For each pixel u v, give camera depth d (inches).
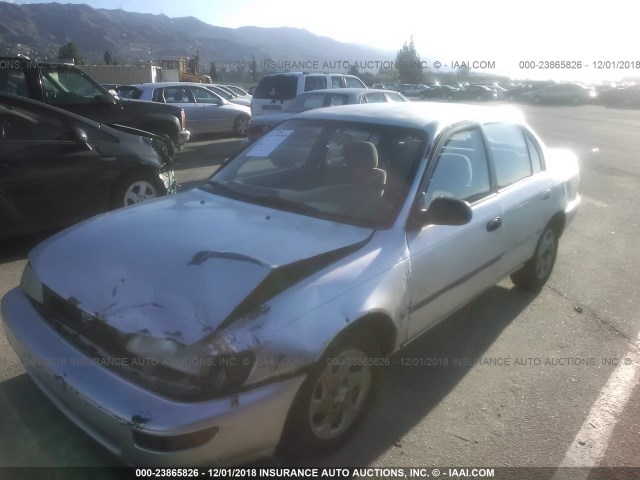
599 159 528.1
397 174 131.3
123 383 89.4
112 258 105.0
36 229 219.5
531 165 182.5
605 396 135.6
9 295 118.2
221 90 702.5
